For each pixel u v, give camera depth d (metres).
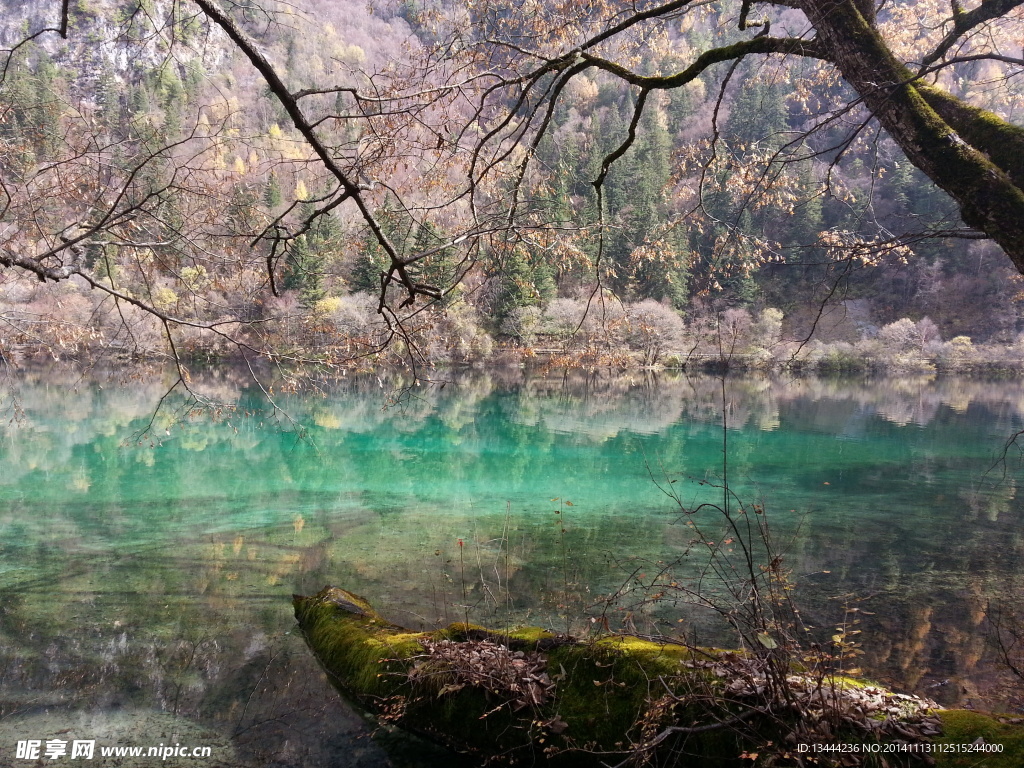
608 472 14.38
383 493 11.85
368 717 4.30
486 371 43.56
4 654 5.04
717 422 23.67
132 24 4.03
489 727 3.88
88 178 5.05
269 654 5.14
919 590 7.11
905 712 3.34
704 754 3.32
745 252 4.94
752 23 3.79
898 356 45.09
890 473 14.84
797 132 3.80
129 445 15.88
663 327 31.86
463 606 6.22
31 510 9.85
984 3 3.47
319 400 27.53
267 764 3.79
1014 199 2.79
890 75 3.16
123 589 6.54
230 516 9.81
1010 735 3.13
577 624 5.75
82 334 7.47
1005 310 42.28
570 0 4.69
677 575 7.26
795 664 3.73
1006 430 22.45
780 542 9.02
